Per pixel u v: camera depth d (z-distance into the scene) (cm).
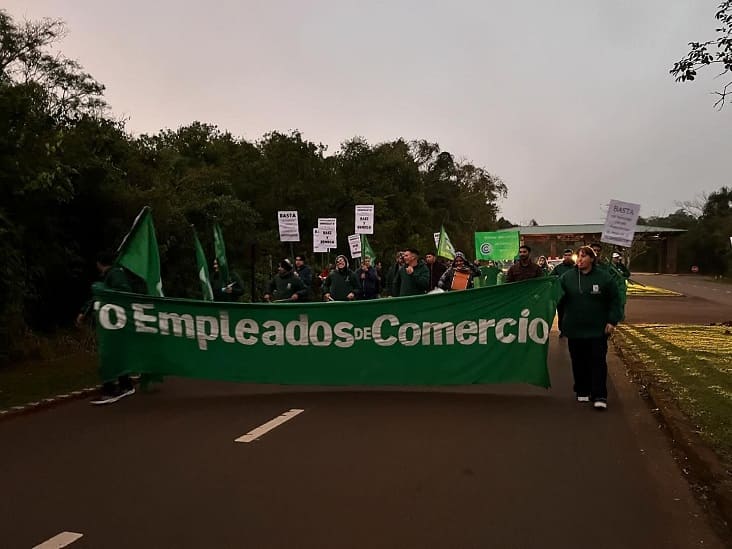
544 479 534
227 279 1363
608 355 1247
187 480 534
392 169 4850
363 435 668
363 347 874
